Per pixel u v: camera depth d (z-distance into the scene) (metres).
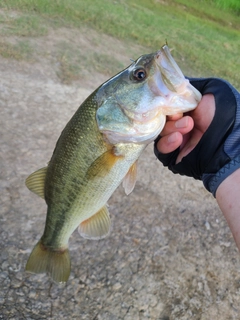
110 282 0.49
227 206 0.26
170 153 0.32
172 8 1.75
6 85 0.81
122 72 0.29
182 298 0.51
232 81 1.22
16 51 0.93
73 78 0.93
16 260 0.48
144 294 0.49
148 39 1.28
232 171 0.26
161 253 0.56
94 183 0.29
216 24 1.75
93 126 0.29
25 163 0.62
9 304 0.43
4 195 0.56
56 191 0.31
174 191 0.69
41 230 0.52
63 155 0.30
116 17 1.36
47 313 0.44
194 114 0.30
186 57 1.28
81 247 0.52
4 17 1.07
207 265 0.57
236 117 0.28
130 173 0.30
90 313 0.45
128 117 0.28
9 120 0.71
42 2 1.22
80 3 1.35
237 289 0.55
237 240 0.24
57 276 0.33
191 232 0.61
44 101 0.81
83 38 1.14
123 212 0.60
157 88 0.28
